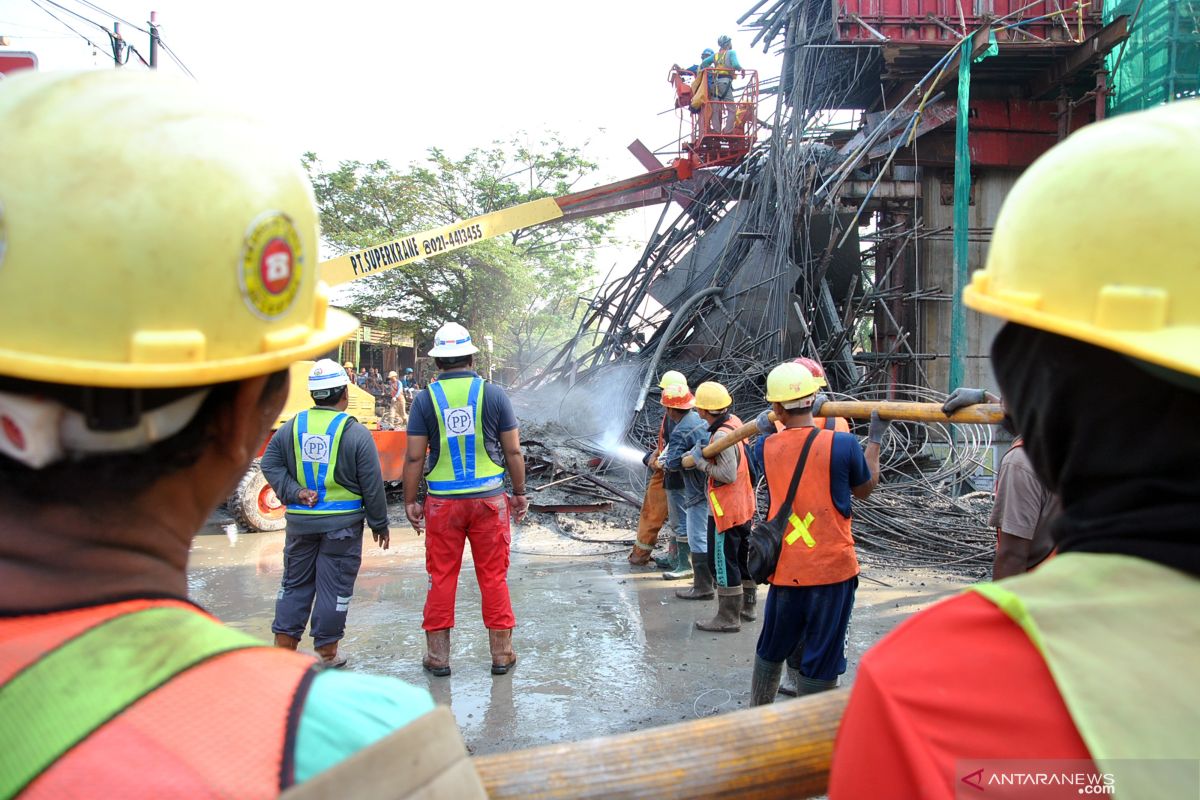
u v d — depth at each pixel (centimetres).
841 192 1608
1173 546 71
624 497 1062
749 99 1792
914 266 1639
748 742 96
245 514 909
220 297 72
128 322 68
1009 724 69
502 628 484
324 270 1286
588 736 402
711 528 594
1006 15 1433
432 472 479
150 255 67
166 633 69
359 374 2812
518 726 414
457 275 2673
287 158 81
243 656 70
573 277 2827
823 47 1504
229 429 79
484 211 2684
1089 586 74
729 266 1711
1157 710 66
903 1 1507
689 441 634
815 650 358
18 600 69
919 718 73
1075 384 81
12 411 67
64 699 63
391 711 70
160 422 73
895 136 1566
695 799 93
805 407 381
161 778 60
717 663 504
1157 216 74
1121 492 76
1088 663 69
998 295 87
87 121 69
